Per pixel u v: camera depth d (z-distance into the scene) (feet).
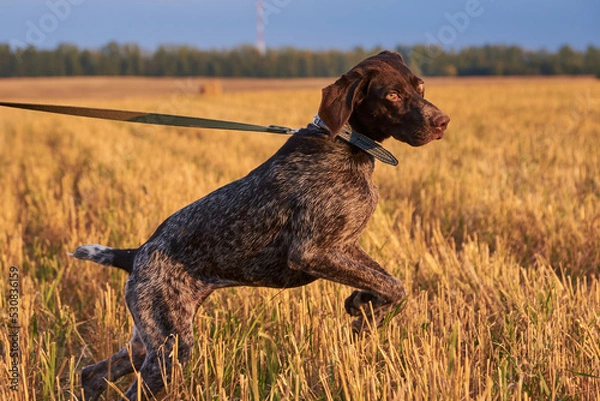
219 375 12.21
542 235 22.68
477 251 19.83
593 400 11.77
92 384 13.15
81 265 20.51
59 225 26.43
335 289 16.66
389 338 12.66
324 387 11.79
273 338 14.52
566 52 255.91
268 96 126.31
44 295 18.03
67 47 249.34
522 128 56.65
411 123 11.96
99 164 40.91
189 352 12.40
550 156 39.22
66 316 16.52
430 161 38.99
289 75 276.82
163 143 52.13
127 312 16.47
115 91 180.34
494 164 37.29
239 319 15.58
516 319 15.12
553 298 15.62
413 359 12.35
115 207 28.60
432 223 24.39
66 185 35.37
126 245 22.44
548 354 12.83
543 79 225.35
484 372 12.98
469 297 17.17
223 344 13.35
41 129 68.49
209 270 12.66
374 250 20.31
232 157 41.70
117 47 261.44
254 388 11.51
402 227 22.62
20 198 34.78
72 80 225.97
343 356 12.18
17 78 230.48
